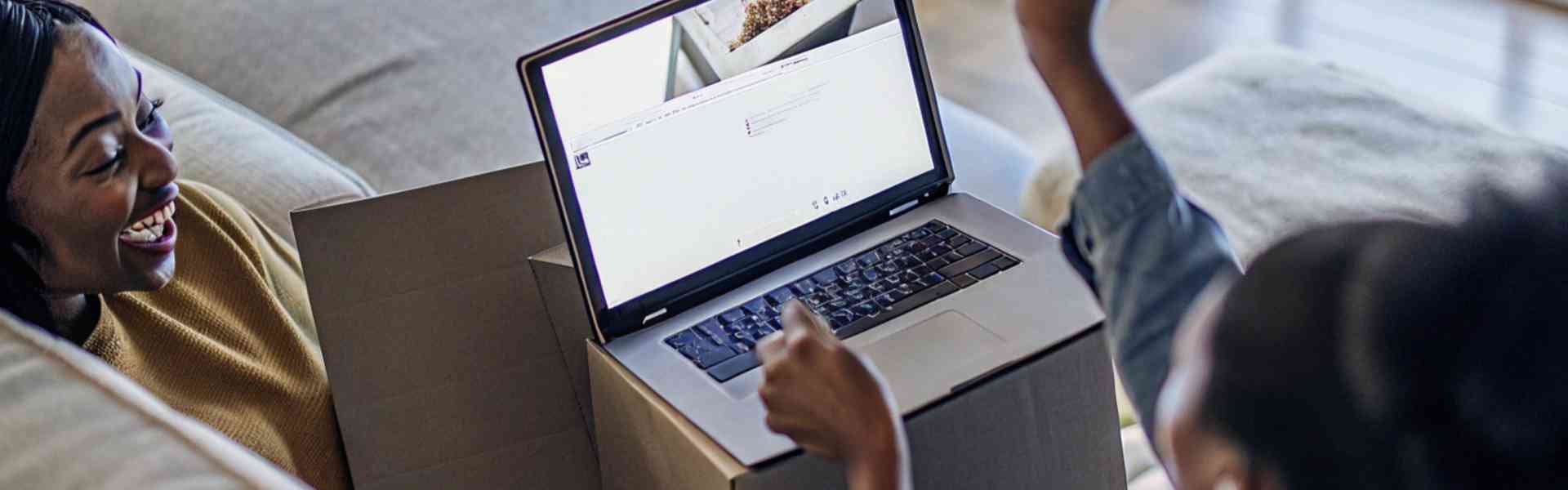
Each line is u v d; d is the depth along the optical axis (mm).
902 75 1014
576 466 1002
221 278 1045
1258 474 344
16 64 796
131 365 940
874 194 1016
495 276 969
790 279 965
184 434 428
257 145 1332
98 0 1741
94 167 848
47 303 876
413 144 1529
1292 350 328
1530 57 2312
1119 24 2535
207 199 1085
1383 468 321
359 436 955
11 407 418
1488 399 307
